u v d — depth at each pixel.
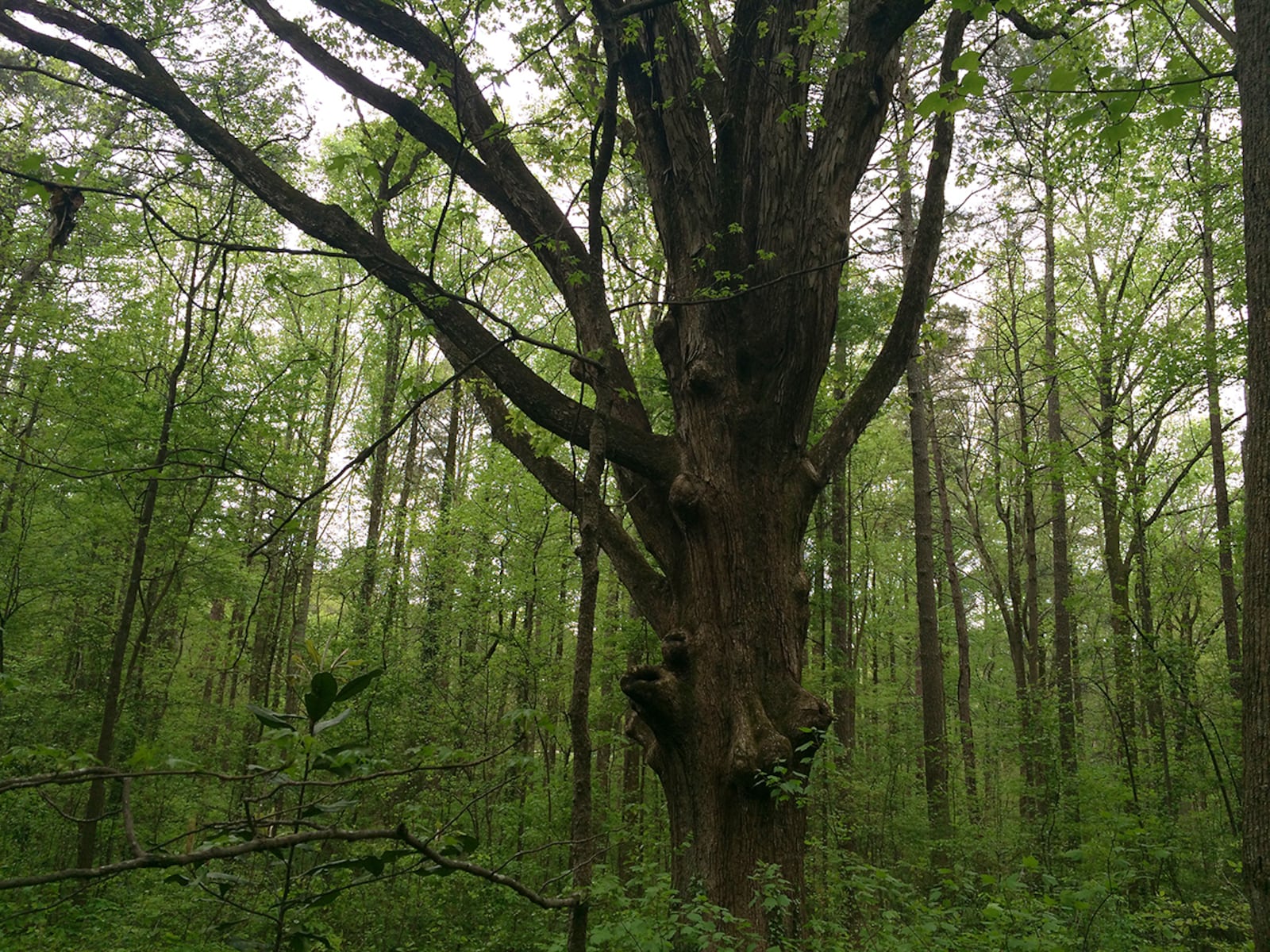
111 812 1.38
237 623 14.68
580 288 7.35
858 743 16.66
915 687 26.48
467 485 16.19
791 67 6.70
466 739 11.70
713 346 7.31
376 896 8.78
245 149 6.96
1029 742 12.55
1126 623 11.43
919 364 13.70
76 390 10.38
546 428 7.37
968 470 21.72
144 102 7.07
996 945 5.20
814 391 7.45
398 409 18.14
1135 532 11.95
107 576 12.33
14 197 11.12
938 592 22.38
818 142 7.30
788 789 5.76
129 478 9.70
